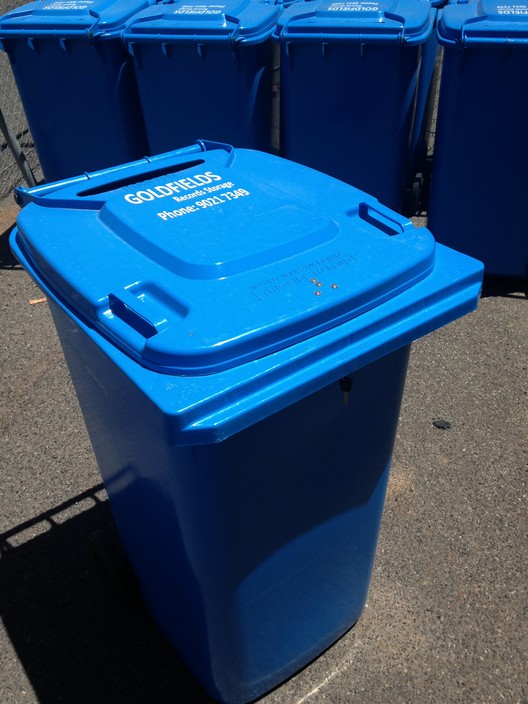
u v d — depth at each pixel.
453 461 3.22
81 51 4.70
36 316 4.46
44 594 2.71
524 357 3.94
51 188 2.06
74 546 2.89
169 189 1.95
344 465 1.88
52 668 2.46
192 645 2.18
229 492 1.64
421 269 1.68
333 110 4.59
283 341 1.48
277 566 1.92
